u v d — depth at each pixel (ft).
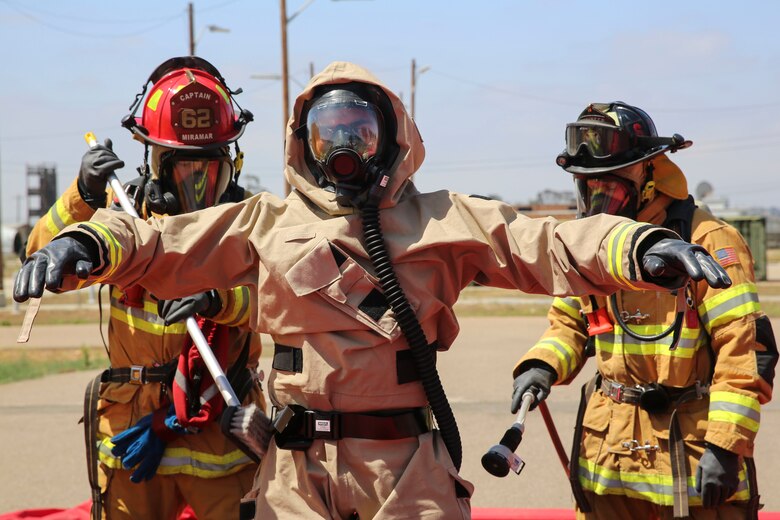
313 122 9.50
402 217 9.51
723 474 10.85
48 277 7.62
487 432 25.23
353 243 9.30
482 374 36.32
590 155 11.68
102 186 12.47
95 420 12.70
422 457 9.22
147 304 12.48
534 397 11.70
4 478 21.50
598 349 12.14
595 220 8.87
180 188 12.94
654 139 11.53
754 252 98.37
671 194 11.79
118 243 8.57
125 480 12.51
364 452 9.13
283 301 9.22
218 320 11.66
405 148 9.50
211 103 12.84
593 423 12.00
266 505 9.33
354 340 9.16
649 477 11.50
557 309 12.72
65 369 41.16
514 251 9.17
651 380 11.59
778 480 20.11
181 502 13.16
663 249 8.01
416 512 9.05
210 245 9.50
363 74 9.62
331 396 9.20
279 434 9.40
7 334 60.54
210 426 12.32
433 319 9.61
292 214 9.64
